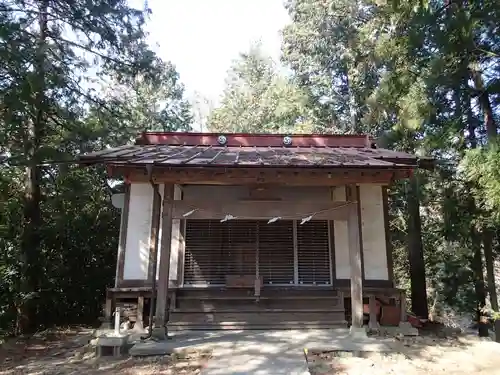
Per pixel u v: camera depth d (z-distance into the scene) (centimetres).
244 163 676
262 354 600
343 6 1533
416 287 1254
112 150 848
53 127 1182
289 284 862
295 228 890
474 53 834
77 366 627
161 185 877
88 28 1155
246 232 887
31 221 1124
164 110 2095
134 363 600
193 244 876
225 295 839
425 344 715
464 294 1252
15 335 991
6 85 861
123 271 842
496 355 652
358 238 716
